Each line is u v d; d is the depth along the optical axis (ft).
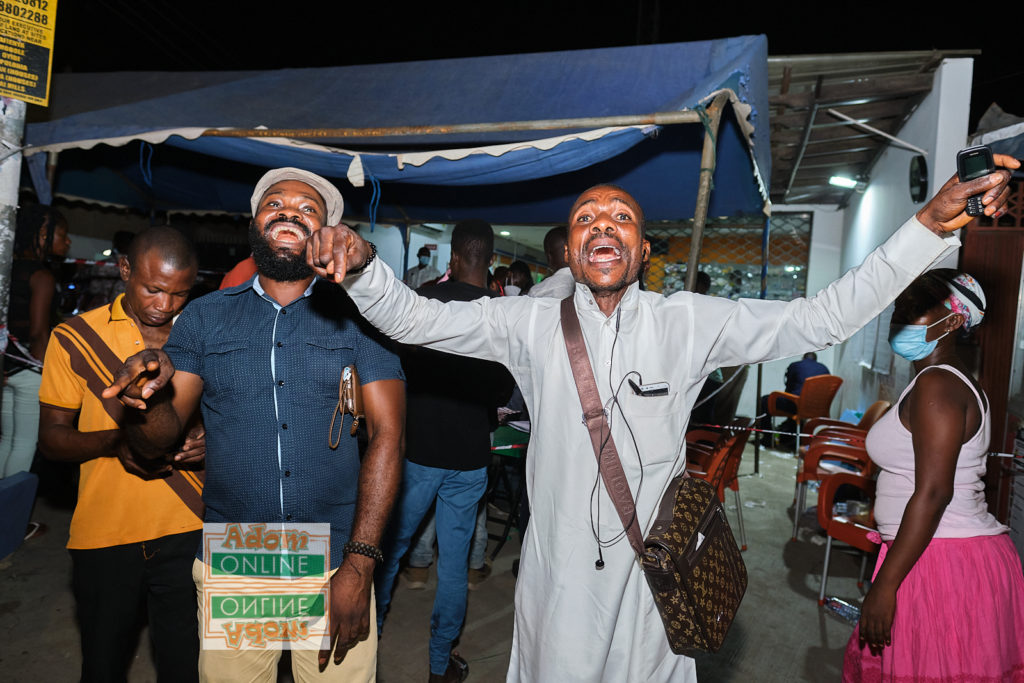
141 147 14.08
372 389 5.68
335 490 5.70
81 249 28.27
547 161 11.89
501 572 13.10
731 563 5.28
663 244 34.12
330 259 4.22
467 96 14.48
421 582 12.24
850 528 12.07
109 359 6.55
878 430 6.65
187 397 5.62
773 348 4.82
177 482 6.56
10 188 8.32
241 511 5.56
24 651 9.33
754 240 33.91
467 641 10.43
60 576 11.65
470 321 5.41
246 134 12.88
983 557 5.98
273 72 17.75
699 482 5.25
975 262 12.61
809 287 33.47
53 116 15.48
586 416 5.01
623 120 10.62
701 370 5.06
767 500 19.36
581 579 4.97
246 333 5.56
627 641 5.05
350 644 5.24
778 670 10.04
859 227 29.66
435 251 31.14
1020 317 12.10
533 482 5.32
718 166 15.98
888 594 5.90
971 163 4.04
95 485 6.43
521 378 5.48
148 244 6.47
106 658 6.52
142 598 6.78
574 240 5.08
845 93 20.26
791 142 24.95
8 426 12.39
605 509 4.98
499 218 23.25
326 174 13.66
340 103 15.26
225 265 30.89
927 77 19.62
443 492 9.02
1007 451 12.10
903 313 6.32
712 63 12.64
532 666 5.21
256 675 5.83
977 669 5.84
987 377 12.44
